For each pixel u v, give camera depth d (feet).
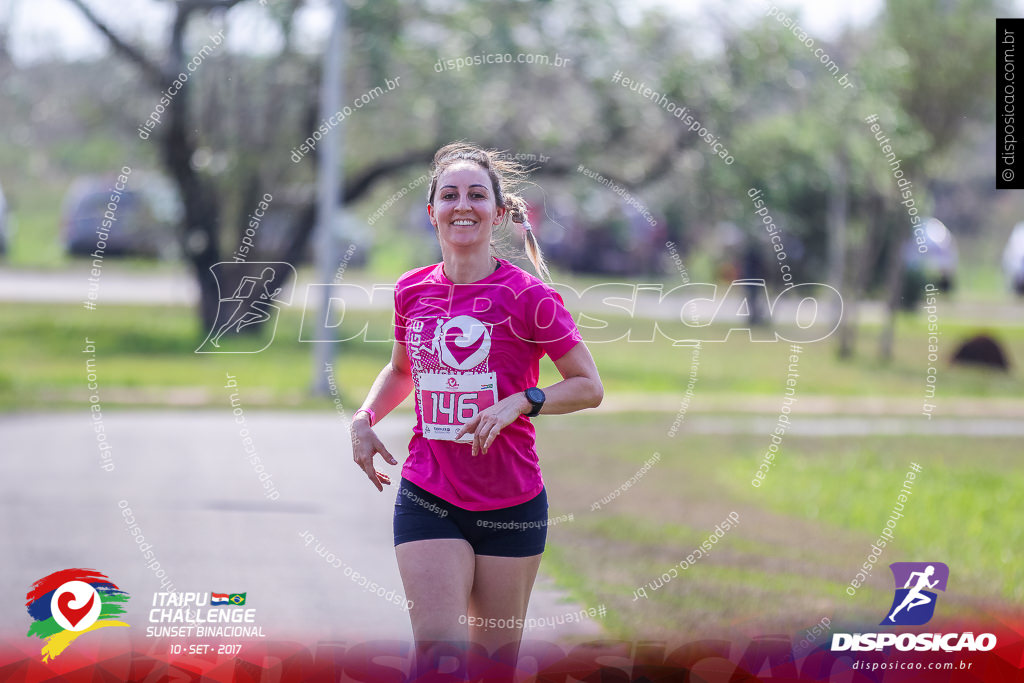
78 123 131.13
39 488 50.57
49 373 95.50
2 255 167.43
